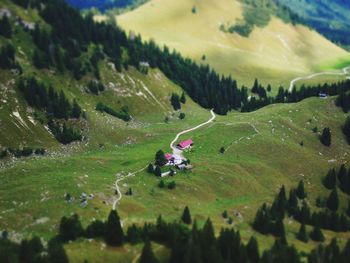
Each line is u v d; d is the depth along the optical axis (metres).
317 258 116.62
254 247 114.75
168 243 114.69
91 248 108.25
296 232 144.62
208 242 111.44
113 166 170.00
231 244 112.06
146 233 116.00
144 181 154.12
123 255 108.94
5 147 171.12
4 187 139.75
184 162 170.00
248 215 147.50
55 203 125.88
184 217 127.69
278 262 111.69
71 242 109.25
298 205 165.50
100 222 113.69
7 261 96.94
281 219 142.75
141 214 128.25
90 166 166.25
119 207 129.00
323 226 152.75
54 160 169.38
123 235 112.50
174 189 150.25
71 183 139.00
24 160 169.88
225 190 159.75
